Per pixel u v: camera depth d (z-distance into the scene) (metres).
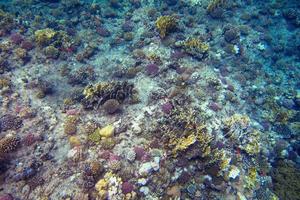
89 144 9.05
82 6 15.73
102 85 10.59
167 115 9.74
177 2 16.44
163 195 8.14
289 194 9.74
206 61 13.20
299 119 12.64
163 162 8.66
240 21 16.14
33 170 8.40
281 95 13.59
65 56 12.78
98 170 8.21
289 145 11.66
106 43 14.00
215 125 10.42
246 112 12.27
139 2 16.33
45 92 10.98
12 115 9.88
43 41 12.77
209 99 11.48
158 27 13.73
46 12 15.13
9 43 12.52
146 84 11.62
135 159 8.64
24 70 11.84
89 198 7.78
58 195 7.88
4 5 14.80
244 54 14.58
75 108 10.46
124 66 12.70
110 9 15.65
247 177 9.31
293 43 15.62
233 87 12.71
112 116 10.06
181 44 13.22
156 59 12.59
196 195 8.34
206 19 15.66
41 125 9.67
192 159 8.93
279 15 16.81
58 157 8.81
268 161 11.02
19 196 7.91
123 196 7.81
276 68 14.63
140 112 10.21
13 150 8.85
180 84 11.56
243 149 10.08
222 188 8.70
